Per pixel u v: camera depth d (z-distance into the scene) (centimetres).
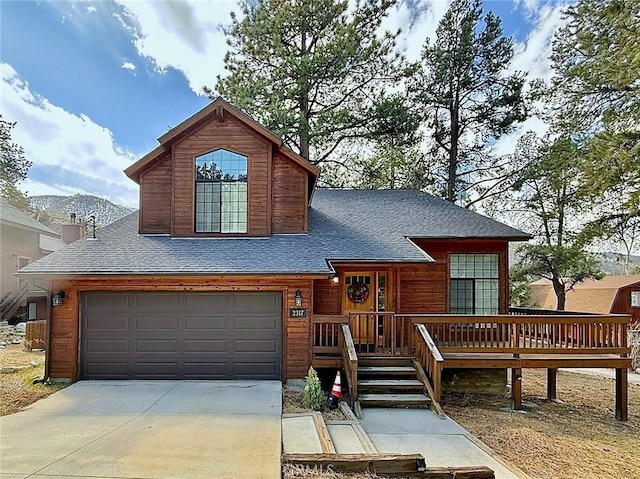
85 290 969
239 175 1134
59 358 955
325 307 1144
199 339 973
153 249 1034
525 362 948
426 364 910
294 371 958
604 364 943
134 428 645
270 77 1781
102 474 488
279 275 925
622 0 1362
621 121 1405
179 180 1128
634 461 677
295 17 1769
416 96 2039
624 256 1884
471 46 1989
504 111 1992
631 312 2691
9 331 1752
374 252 1042
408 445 653
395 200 1495
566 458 679
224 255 1004
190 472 495
